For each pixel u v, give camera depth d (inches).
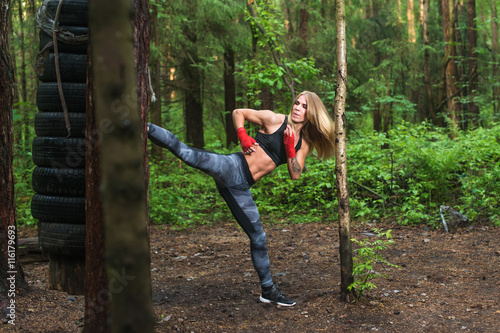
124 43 45.8
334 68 554.3
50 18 120.7
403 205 284.5
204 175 375.2
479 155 293.1
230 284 170.7
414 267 180.7
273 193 345.4
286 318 132.0
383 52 673.0
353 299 139.2
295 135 144.7
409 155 301.3
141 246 47.4
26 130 380.5
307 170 335.0
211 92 556.1
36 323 118.9
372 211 293.3
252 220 142.3
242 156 141.6
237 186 140.3
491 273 166.9
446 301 139.6
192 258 215.0
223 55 542.0
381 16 691.4
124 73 45.8
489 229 238.4
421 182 285.6
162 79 546.0
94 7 45.5
